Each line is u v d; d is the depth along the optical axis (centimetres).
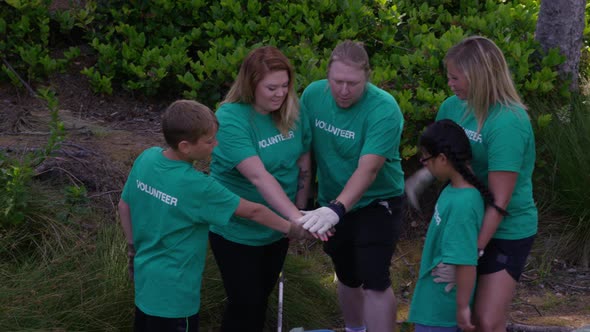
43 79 690
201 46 720
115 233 481
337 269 425
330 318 486
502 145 332
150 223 352
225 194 344
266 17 704
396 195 409
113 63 685
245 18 716
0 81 681
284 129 379
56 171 541
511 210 347
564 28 677
